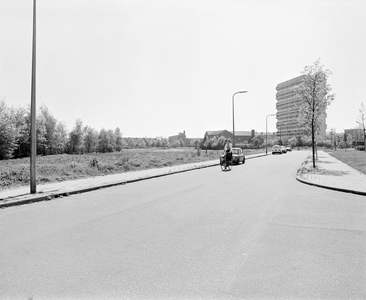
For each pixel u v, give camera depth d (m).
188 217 6.38
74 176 13.76
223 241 4.74
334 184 10.95
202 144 87.69
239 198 8.64
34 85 9.42
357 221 5.99
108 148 69.38
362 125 45.38
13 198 8.41
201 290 3.12
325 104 17.88
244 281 3.33
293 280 3.35
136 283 3.29
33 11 9.51
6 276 3.51
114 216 6.54
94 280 3.38
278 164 24.19
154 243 4.66
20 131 38.75
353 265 3.76
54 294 3.08
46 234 5.21
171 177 14.91
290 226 5.62
